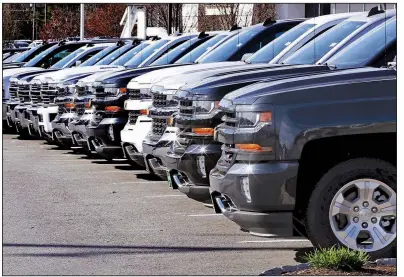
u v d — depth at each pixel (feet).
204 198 31.76
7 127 78.23
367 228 25.02
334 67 31.89
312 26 41.78
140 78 42.73
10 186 44.24
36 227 33.06
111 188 43.06
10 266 26.68
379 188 25.05
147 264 26.71
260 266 26.17
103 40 82.28
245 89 26.40
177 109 35.17
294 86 25.35
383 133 24.93
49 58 82.79
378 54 31.09
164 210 36.42
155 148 36.19
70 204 38.34
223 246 29.22
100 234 31.53
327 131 24.66
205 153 30.99
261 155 24.85
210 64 41.73
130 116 43.57
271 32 46.60
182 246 29.30
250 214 25.20
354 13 41.50
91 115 48.26
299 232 26.12
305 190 25.32
